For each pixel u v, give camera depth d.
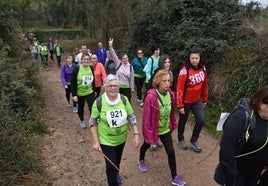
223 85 7.72
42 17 49.81
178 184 4.65
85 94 6.98
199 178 4.97
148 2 17.61
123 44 18.12
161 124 4.51
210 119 7.37
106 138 4.08
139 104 9.59
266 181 3.31
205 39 8.78
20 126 5.71
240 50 8.05
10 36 9.99
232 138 2.86
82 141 6.55
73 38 40.09
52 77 17.05
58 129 7.34
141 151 5.14
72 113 8.85
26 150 5.23
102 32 22.06
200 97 5.66
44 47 22.25
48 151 6.00
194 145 5.89
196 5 10.07
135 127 4.24
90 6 22.05
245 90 7.18
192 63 5.33
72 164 5.49
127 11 19.30
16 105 7.03
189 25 9.73
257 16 9.46
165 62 5.79
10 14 9.84
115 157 4.08
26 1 26.88
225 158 2.93
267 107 2.74
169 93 4.55
